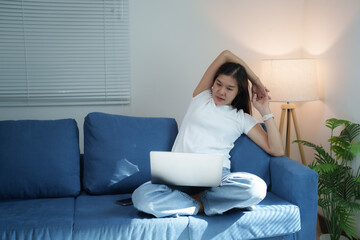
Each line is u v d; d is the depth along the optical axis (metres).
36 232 1.79
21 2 2.81
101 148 2.37
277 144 2.35
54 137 2.34
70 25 2.90
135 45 3.03
